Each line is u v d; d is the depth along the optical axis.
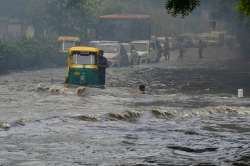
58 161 23.83
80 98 47.94
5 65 84.50
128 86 61.19
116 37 118.44
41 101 44.81
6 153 25.05
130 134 30.77
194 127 33.84
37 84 61.03
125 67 98.44
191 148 27.20
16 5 129.50
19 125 32.25
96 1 125.50
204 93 55.00
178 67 97.12
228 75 78.50
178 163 23.92
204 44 150.62
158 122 35.59
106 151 26.02
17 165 23.00
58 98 47.28
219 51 144.00
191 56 133.88
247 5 29.23
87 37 120.38
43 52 96.50
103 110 39.72
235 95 53.34
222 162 24.27
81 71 60.25
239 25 127.06
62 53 102.69
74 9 119.00
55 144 27.25
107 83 64.88
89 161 23.95
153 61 112.69
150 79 71.25
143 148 26.92
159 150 26.55
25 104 42.47
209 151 26.59
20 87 57.09
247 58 123.44
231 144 28.52
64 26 119.88
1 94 49.81
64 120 34.44
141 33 118.75
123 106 42.84
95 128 32.31
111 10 136.00
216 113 40.12
